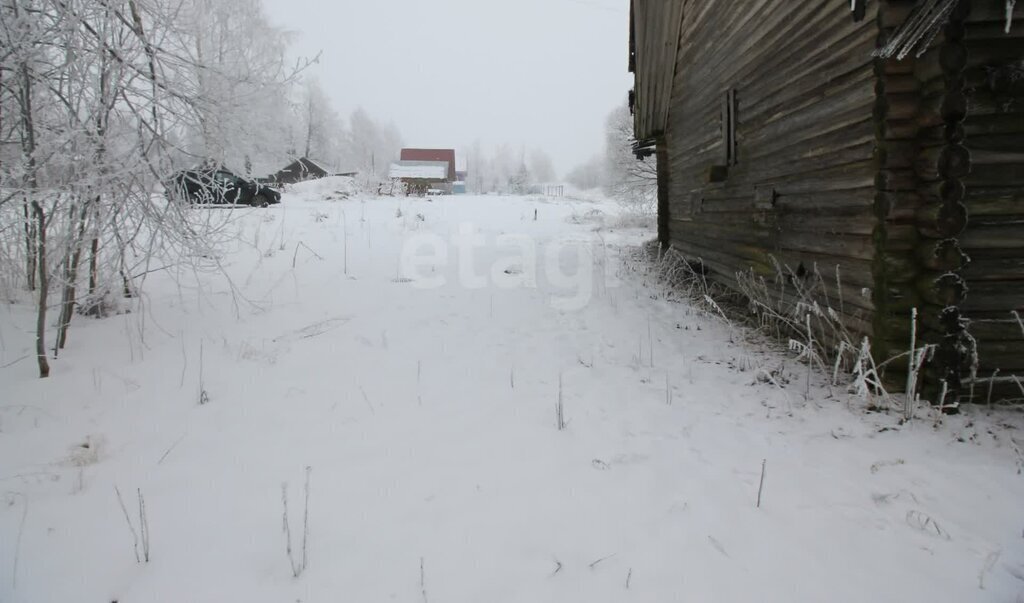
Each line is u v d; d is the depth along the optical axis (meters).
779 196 6.25
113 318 6.08
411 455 3.76
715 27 8.46
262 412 4.31
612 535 2.92
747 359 5.64
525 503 3.21
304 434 4.02
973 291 4.21
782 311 6.33
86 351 5.23
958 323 4.09
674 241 12.05
